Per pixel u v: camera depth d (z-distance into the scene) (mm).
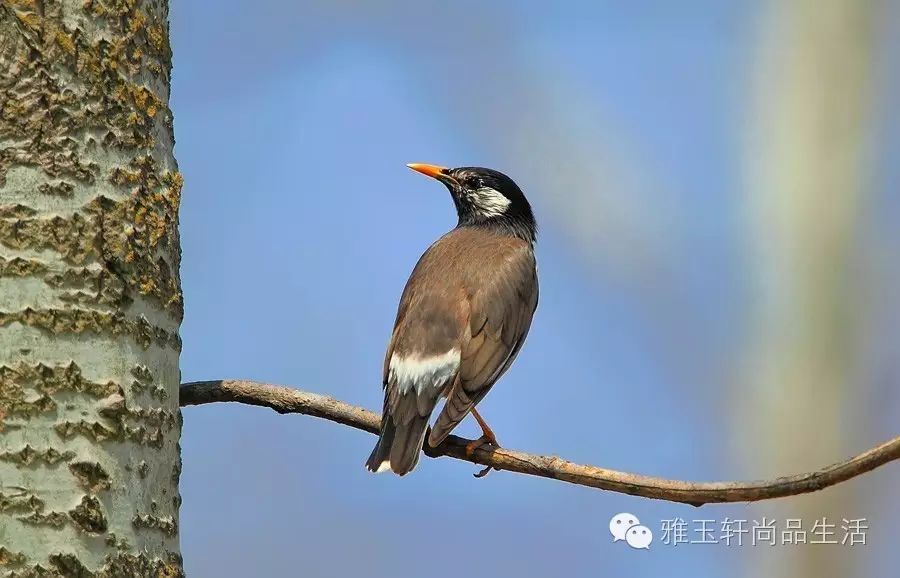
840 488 17469
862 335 18516
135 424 8078
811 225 19062
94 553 7699
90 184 8211
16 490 7621
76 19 8359
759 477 17812
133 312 8219
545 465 9859
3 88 8141
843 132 19438
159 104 8766
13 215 7988
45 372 7820
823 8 19828
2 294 7875
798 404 18109
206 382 10430
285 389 10484
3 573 7500
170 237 8680
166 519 8242
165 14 9062
